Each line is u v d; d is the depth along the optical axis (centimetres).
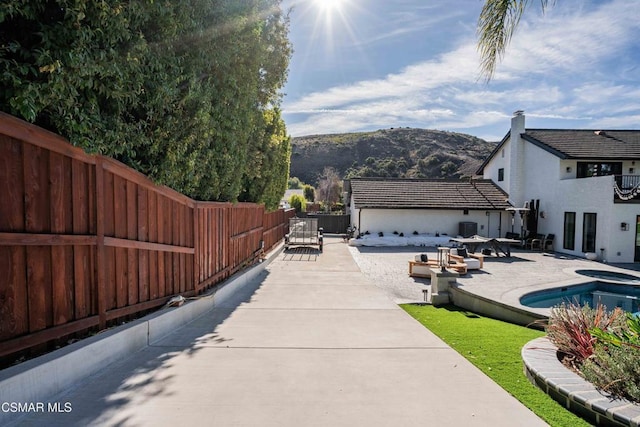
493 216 2152
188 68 534
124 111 438
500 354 461
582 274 1213
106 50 345
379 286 1015
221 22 583
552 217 1825
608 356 354
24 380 294
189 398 326
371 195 2223
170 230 590
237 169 877
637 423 273
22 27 309
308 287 933
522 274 1162
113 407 307
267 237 1512
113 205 443
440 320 659
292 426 284
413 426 288
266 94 1023
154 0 394
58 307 362
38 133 332
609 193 1462
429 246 1962
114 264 447
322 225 2700
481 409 318
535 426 294
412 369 403
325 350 461
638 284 988
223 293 775
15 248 318
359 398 332
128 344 434
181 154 551
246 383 359
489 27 501
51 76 294
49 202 352
